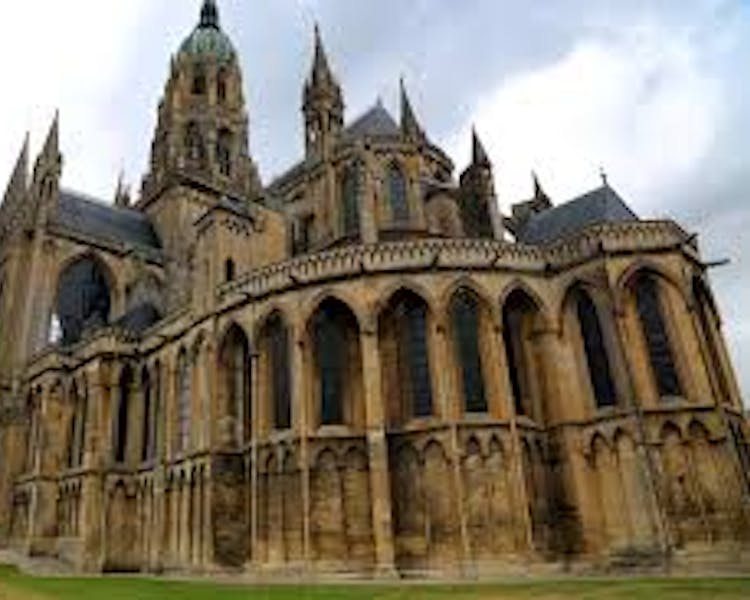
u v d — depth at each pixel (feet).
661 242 140.15
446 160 223.30
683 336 134.31
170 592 110.52
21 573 165.89
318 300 144.05
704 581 97.86
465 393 136.87
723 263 150.30
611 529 127.34
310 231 211.00
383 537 124.06
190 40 328.70
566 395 138.62
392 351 142.72
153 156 309.22
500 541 124.26
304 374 140.26
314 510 130.93
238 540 142.41
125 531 176.96
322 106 260.83
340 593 101.91
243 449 148.46
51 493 193.77
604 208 162.40
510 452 130.21
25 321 226.79
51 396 203.10
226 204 182.39
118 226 272.10
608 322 138.10
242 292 153.48
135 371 192.75
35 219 242.58
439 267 142.92
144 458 182.50
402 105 220.64
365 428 135.23
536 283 146.41
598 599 85.66
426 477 130.52
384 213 192.03
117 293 253.03
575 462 133.69
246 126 321.52
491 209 171.32
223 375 154.81
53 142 255.09
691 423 127.75
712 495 123.13
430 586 108.27
